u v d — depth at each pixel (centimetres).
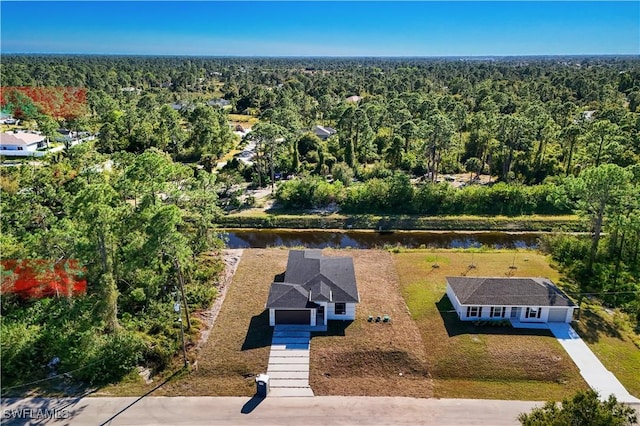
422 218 5728
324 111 12138
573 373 2802
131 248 2923
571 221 5581
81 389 2652
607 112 8969
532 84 14300
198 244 3991
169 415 2464
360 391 2675
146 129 8650
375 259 4444
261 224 5662
